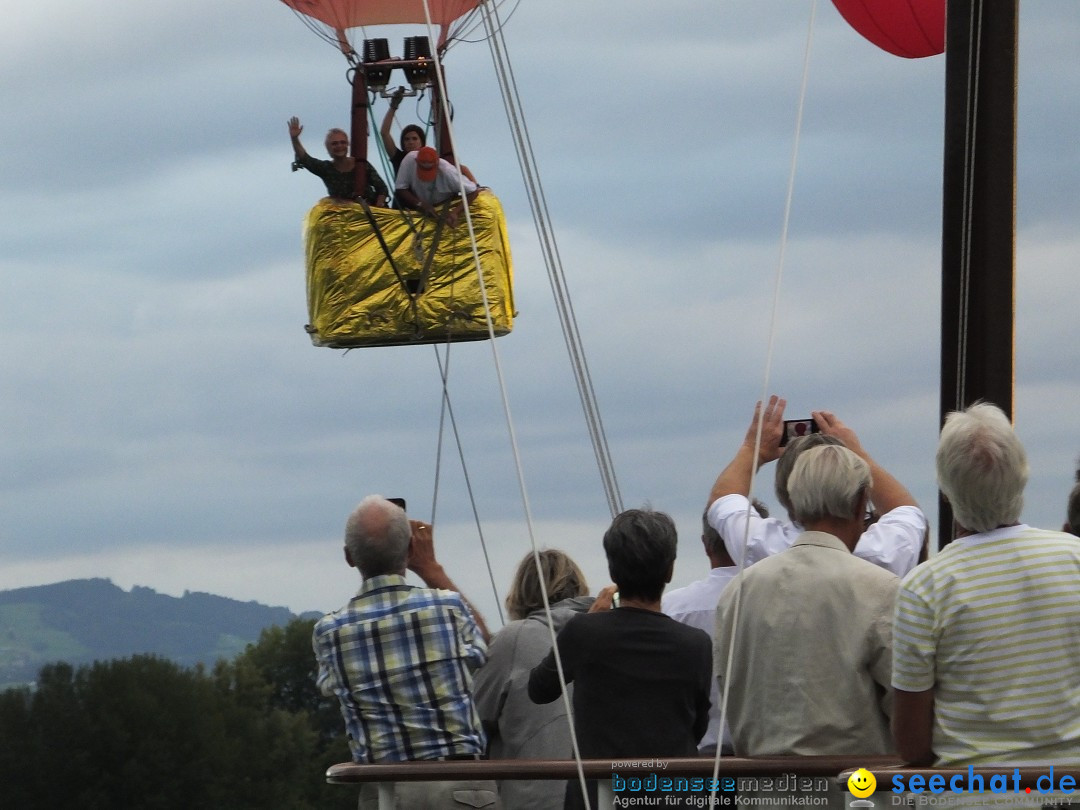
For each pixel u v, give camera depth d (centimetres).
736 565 1141
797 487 963
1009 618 840
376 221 1906
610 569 1046
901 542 1018
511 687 1166
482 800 1085
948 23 1330
